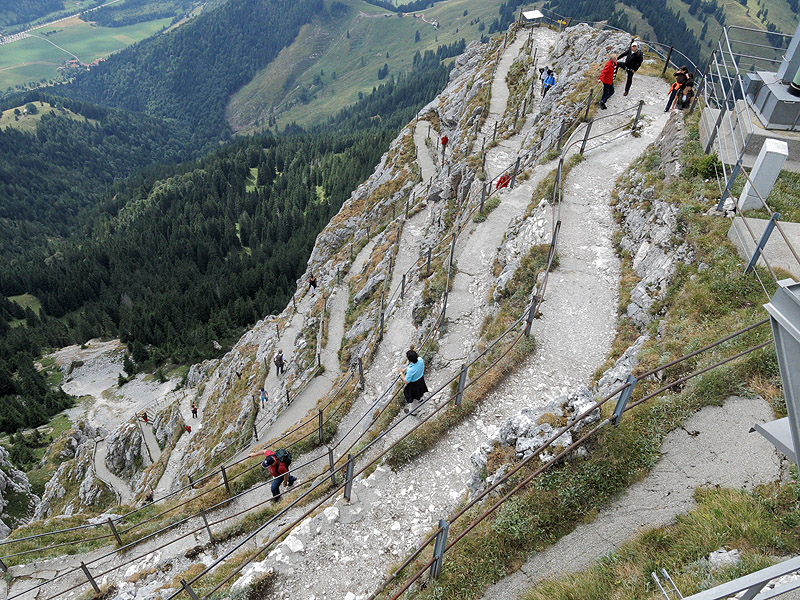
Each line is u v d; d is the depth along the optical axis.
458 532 10.95
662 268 16.33
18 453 74.25
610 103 29.59
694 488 9.63
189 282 143.00
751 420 10.38
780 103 16.28
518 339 16.08
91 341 130.00
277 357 45.25
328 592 11.30
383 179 62.53
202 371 76.88
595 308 17.58
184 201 197.50
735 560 7.86
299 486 17.81
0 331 137.25
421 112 68.81
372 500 13.27
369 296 39.56
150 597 14.60
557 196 22.39
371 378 23.38
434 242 34.31
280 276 134.62
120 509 24.06
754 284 13.42
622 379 12.73
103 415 95.81
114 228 194.75
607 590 8.38
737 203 15.47
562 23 58.44
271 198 190.50
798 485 8.70
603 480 10.38
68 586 17.84
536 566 9.69
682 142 20.03
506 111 45.28
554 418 11.77
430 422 15.04
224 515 19.61
